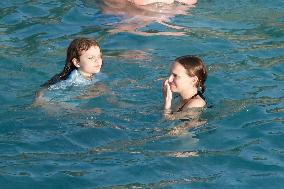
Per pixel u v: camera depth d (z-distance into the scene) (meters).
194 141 19.69
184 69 21.16
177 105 21.80
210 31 29.20
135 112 21.28
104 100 22.00
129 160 18.56
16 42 27.58
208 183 17.56
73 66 23.23
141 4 32.06
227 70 24.83
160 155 18.88
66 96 22.17
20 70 24.62
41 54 26.22
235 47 27.33
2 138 19.61
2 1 32.31
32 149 19.09
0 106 21.56
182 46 27.30
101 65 24.36
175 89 21.38
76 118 20.80
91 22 30.20
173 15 31.20
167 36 28.36
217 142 19.69
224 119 21.02
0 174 17.72
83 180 17.56
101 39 28.11
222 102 22.14
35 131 20.03
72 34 28.70
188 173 18.06
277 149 19.47
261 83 23.83
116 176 17.80
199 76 21.33
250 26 30.00
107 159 18.62
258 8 32.50
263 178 17.89
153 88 23.11
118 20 30.41
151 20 30.44
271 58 26.16
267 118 21.19
